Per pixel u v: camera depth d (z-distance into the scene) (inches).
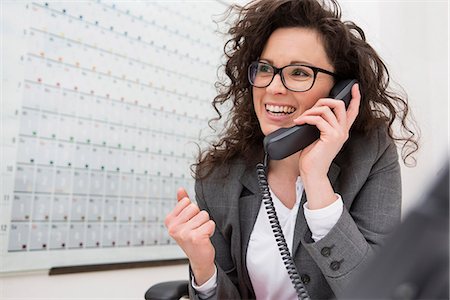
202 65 59.9
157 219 53.2
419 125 60.5
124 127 50.4
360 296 7.7
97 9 48.8
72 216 44.9
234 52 37.8
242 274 33.8
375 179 33.1
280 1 31.8
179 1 57.5
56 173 43.9
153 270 52.1
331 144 28.2
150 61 53.7
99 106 48.2
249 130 37.0
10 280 39.8
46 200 42.9
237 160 37.1
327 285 31.1
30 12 42.9
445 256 7.1
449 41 61.2
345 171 33.3
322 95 31.9
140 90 52.4
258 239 33.5
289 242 32.8
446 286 7.0
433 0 63.3
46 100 43.7
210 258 28.2
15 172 40.8
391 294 7.4
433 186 7.4
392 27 65.6
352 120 30.9
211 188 36.6
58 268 42.9
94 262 46.3
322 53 31.6
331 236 26.5
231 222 34.0
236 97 38.5
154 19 54.5
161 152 54.2
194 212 28.3
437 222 7.2
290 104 31.6
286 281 32.4
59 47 45.1
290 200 34.8
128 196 50.3
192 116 58.1
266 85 31.9
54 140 44.0
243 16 36.7
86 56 47.4
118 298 47.9
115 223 48.7
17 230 40.6
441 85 61.2
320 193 27.7
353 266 26.2
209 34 60.9
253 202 34.7
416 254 7.4
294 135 29.0
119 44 50.7
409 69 63.4
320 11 31.5
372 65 34.5
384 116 36.4
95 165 47.4
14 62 41.3
